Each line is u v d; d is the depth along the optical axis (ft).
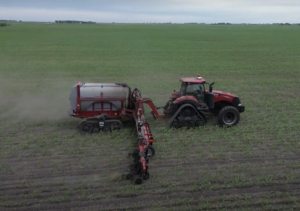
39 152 40.16
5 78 90.27
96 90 46.96
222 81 87.35
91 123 45.98
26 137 44.80
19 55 142.41
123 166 36.40
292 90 75.46
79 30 380.78
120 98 47.26
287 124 50.08
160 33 328.49
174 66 113.70
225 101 50.75
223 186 32.09
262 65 116.37
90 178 33.83
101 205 29.32
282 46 188.96
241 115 55.26
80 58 134.10
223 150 40.63
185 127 48.06
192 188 31.76
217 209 28.78
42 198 30.40
